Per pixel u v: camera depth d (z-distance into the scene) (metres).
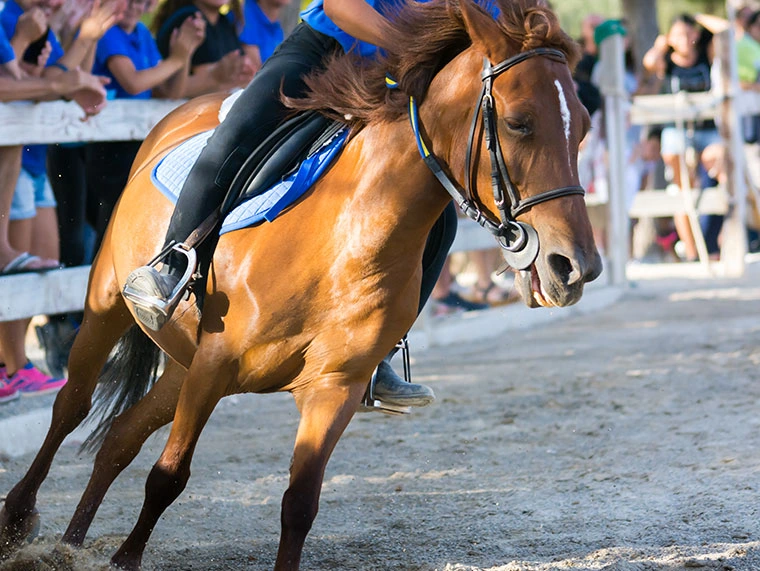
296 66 6.60
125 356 7.94
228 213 6.31
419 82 5.81
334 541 7.52
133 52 12.30
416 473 9.31
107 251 7.57
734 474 8.58
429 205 5.92
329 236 5.96
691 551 6.86
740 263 22.86
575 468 9.23
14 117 10.52
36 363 13.95
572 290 5.22
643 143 23.92
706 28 23.25
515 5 5.54
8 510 7.61
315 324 6.04
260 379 6.21
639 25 28.34
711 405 11.30
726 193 22.89
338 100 6.14
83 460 10.09
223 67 12.55
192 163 6.93
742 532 7.20
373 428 11.04
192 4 13.16
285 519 5.89
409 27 5.94
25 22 10.58
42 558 6.98
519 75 5.37
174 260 6.39
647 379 12.91
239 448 10.36
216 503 8.59
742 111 23.44
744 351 14.34
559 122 5.31
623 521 7.64
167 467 6.34
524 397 12.21
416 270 6.14
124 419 7.27
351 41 6.61
